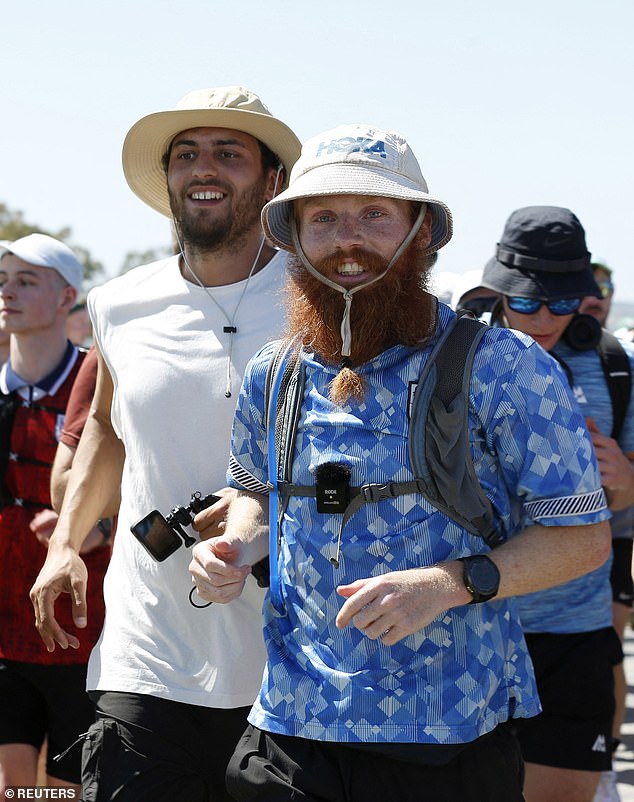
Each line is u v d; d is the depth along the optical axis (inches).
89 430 159.9
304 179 114.0
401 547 108.7
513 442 109.8
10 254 198.1
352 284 113.3
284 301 123.4
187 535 138.2
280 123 149.4
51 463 188.9
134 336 148.4
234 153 150.6
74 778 183.3
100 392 158.1
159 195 171.6
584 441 110.6
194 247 149.3
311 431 113.3
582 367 166.7
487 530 110.3
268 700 113.0
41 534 181.6
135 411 145.1
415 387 110.1
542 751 165.0
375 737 107.5
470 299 215.3
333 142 115.1
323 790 109.5
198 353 144.7
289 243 121.7
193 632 139.9
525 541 109.7
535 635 167.0
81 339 395.5
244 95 151.8
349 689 108.5
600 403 165.5
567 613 165.9
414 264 114.9
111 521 180.1
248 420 124.3
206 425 143.0
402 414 109.9
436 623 108.6
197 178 149.6
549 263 166.1
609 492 157.9
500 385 109.3
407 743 107.3
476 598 106.0
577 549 110.0
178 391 143.7
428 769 109.0
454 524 109.3
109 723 141.0
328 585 110.5
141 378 145.3
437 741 107.0
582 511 109.6
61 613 181.9
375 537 109.2
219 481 142.6
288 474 114.1
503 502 112.5
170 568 140.3
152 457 143.9
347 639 109.6
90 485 158.1
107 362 151.3
